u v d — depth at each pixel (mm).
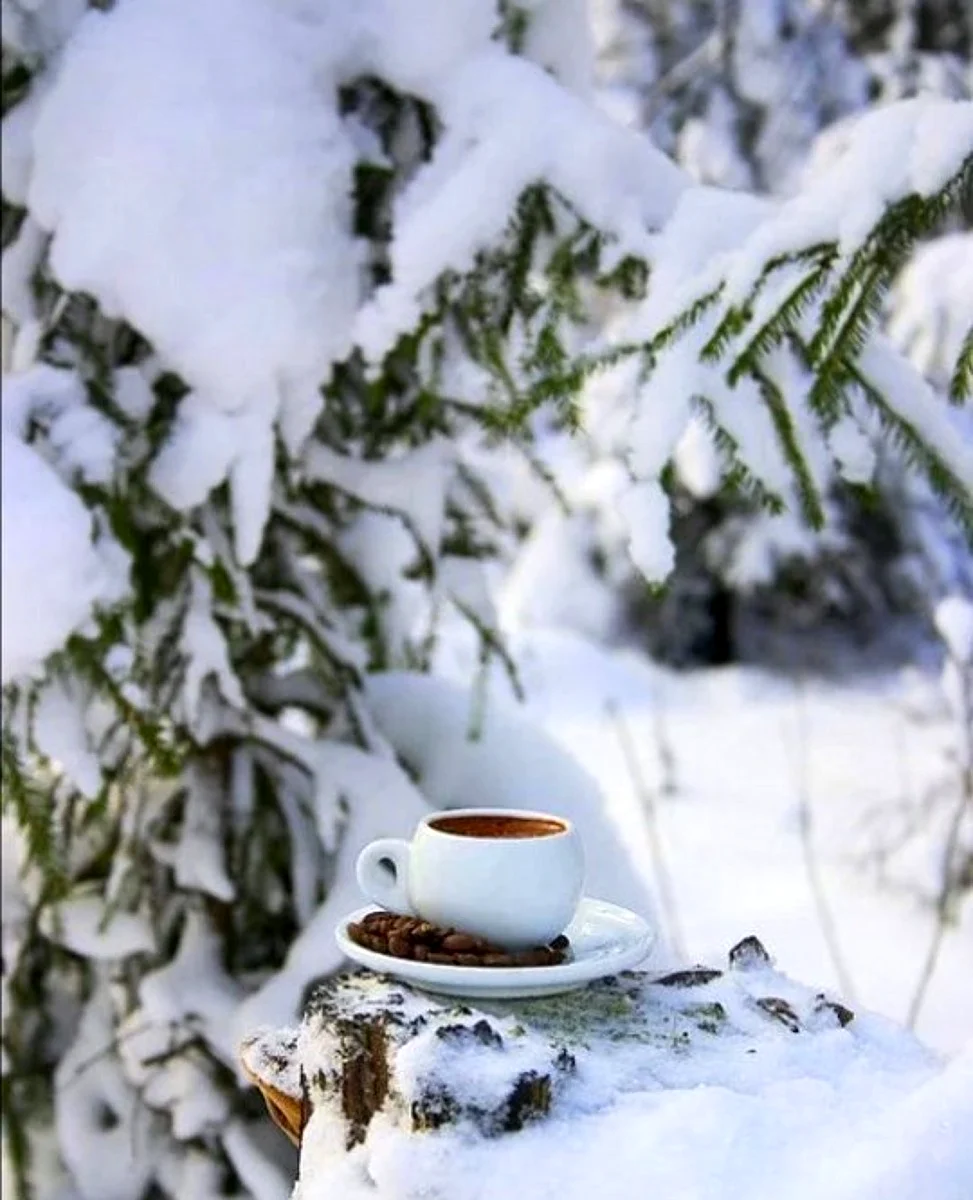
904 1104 829
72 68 1851
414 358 2062
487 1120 820
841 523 5930
